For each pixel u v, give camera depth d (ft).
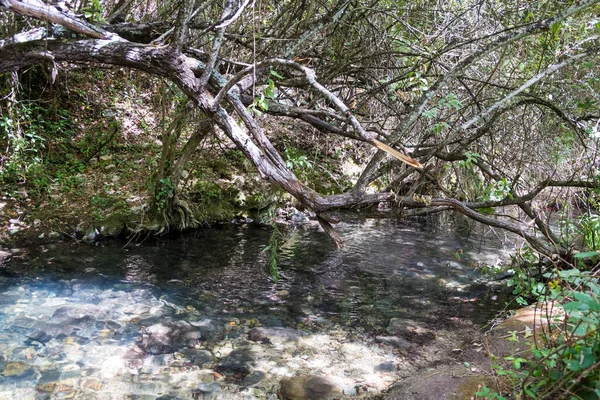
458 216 31.27
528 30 12.37
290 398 10.92
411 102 20.11
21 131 22.85
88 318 14.24
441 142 16.40
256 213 26.76
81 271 17.97
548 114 18.03
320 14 19.86
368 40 19.97
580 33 17.16
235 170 27.91
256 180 27.50
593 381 7.18
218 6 18.74
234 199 26.30
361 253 22.95
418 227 28.48
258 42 18.29
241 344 13.52
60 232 20.59
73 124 27.81
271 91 12.56
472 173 21.79
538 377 8.29
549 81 17.49
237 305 16.29
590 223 16.74
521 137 19.30
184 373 11.80
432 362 12.78
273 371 12.14
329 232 14.24
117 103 30.50
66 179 23.99
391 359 13.00
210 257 20.88
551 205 20.38
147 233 22.30
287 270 20.07
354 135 18.76
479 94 18.12
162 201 21.91
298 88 21.56
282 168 13.82
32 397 10.38
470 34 18.42
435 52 18.16
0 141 23.75
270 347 13.43
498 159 20.65
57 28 13.17
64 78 28.04
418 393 10.41
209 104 13.80
